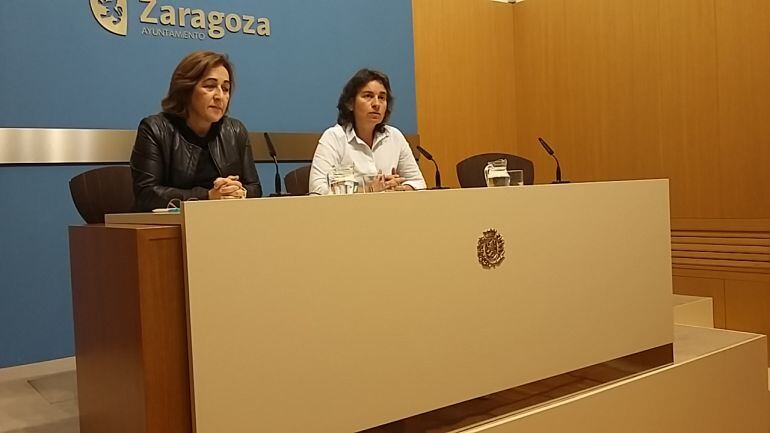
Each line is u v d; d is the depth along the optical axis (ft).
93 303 5.74
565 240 6.81
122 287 5.09
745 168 12.98
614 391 7.05
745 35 12.87
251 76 13.48
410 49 15.84
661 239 7.77
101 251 5.49
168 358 4.86
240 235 4.83
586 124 16.10
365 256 5.42
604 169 15.76
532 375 6.51
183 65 7.64
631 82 15.03
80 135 11.59
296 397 5.08
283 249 5.01
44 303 11.45
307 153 14.16
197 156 7.85
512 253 6.38
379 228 5.50
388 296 5.55
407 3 15.80
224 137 8.15
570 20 16.38
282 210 5.00
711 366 8.20
